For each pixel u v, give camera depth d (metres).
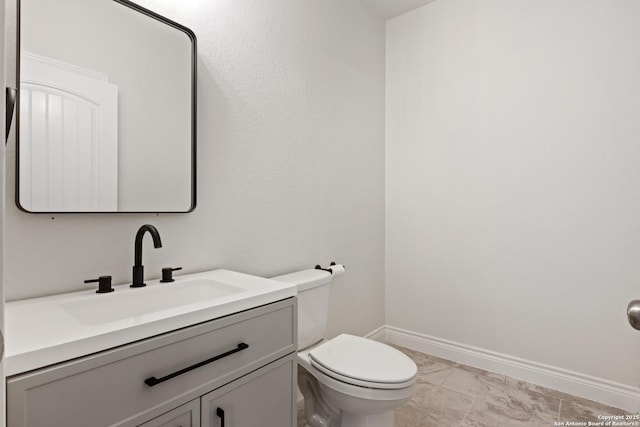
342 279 2.30
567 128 2.01
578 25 1.98
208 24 1.46
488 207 2.29
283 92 1.83
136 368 0.76
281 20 1.82
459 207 2.42
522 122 2.16
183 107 1.36
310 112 2.02
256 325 1.05
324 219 2.13
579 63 1.98
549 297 2.08
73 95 1.07
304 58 1.97
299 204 1.94
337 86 2.24
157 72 1.28
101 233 1.15
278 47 1.80
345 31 2.31
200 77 1.43
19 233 0.99
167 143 1.31
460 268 2.42
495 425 1.71
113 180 1.16
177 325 0.84
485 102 2.30
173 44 1.33
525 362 2.16
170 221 1.34
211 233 1.48
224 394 0.96
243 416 1.01
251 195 1.66
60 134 1.05
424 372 2.27
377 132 2.67
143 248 1.26
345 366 1.38
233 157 1.57
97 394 0.70
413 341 2.64
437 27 2.51
